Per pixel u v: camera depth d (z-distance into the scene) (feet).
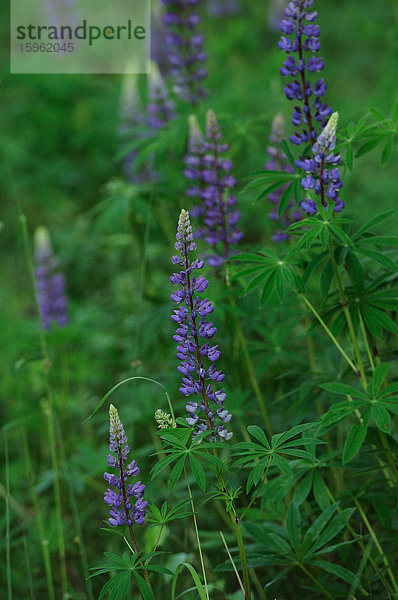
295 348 17.51
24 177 30.68
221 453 15.88
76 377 20.59
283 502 14.15
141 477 17.13
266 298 11.48
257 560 10.89
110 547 16.25
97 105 31.35
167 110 20.25
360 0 39.37
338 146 11.98
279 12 38.40
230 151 17.08
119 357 21.62
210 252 14.99
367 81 35.58
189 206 19.07
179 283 9.73
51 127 31.27
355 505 12.87
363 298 11.83
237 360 15.83
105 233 27.63
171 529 15.72
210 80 33.24
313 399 13.11
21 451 19.54
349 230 12.01
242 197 20.61
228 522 15.02
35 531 16.48
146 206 17.98
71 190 31.37
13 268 28.60
